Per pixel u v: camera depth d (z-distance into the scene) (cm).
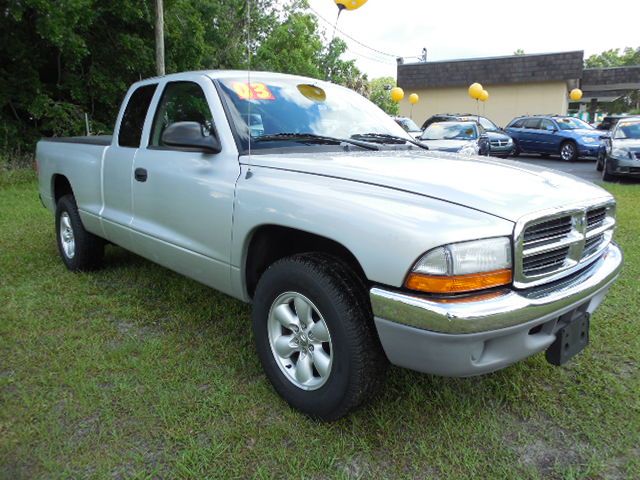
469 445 244
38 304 397
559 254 240
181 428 250
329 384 243
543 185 255
